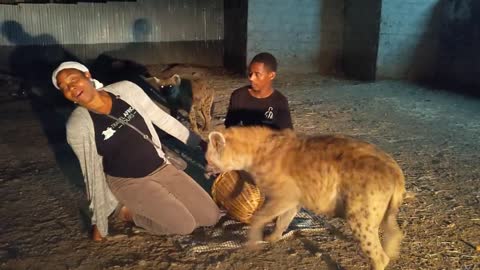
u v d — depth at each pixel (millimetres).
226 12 13117
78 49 12141
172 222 3502
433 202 4391
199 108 6824
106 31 12336
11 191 4547
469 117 8055
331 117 7836
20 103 8805
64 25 11875
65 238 3646
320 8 12305
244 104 3789
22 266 3260
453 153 5980
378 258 2854
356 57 12227
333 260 3365
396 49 11594
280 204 3115
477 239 3705
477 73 10531
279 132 3221
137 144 3369
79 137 3225
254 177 3246
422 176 5098
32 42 11641
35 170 5148
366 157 2836
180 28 13055
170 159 3668
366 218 2789
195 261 3336
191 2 12945
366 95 9820
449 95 10031
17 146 6078
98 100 3172
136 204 3469
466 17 10742
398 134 6875
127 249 3490
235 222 3871
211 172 3400
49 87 10156
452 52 11211
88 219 3967
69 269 3232
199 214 3682
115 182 3455
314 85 10961
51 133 6762
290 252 3465
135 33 12648
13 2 11289
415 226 3891
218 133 3184
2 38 11336
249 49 12023
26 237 3650
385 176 2750
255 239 3246
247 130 3227
